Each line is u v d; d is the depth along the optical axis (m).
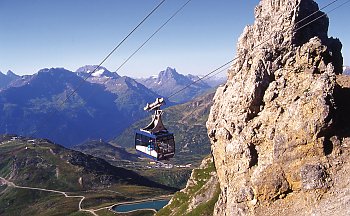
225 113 105.75
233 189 93.56
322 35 109.88
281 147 86.69
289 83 95.06
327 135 83.81
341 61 114.31
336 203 74.06
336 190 76.62
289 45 100.94
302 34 104.94
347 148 81.94
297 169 82.81
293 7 106.94
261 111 96.94
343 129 85.06
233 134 100.12
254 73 98.88
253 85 97.75
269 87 96.62
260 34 111.06
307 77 93.06
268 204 83.56
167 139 102.50
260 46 105.94
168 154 102.44
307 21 107.69
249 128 95.44
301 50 97.56
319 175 79.38
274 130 90.44
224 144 102.50
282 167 85.06
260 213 82.94
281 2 110.62
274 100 94.81
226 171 100.88
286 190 82.44
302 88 92.00
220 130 105.00
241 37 117.62
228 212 91.00
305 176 80.56
